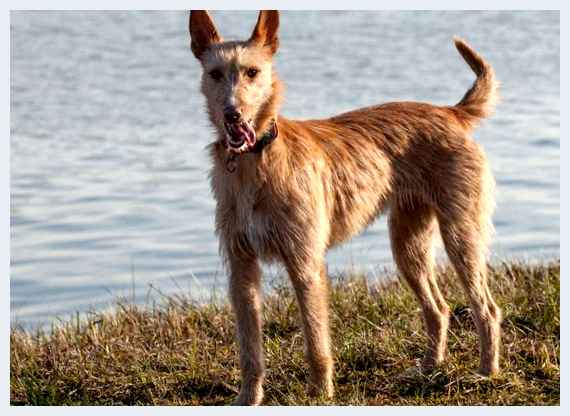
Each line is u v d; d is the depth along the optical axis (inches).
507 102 1053.8
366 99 1040.2
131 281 543.8
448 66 1257.4
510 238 614.2
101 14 1736.0
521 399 337.7
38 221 653.3
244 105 326.3
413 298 428.1
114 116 986.7
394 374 364.5
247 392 345.1
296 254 341.1
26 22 1631.4
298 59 1314.0
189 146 859.4
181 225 650.2
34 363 390.9
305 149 346.6
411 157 375.2
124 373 376.2
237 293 350.0
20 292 528.4
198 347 397.7
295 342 396.5
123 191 725.3
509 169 781.9
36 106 1034.7
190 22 349.7
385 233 636.1
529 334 390.0
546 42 1448.1
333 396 346.6
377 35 1523.1
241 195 343.0
